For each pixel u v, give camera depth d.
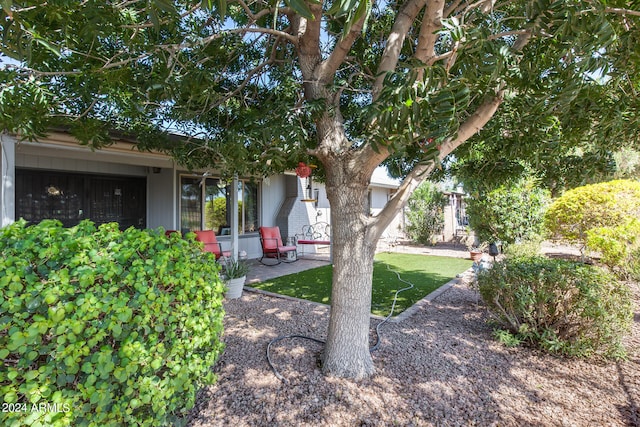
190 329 1.99
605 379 2.68
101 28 1.89
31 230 1.71
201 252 2.35
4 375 1.42
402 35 2.59
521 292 3.29
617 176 12.37
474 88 2.10
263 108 3.24
